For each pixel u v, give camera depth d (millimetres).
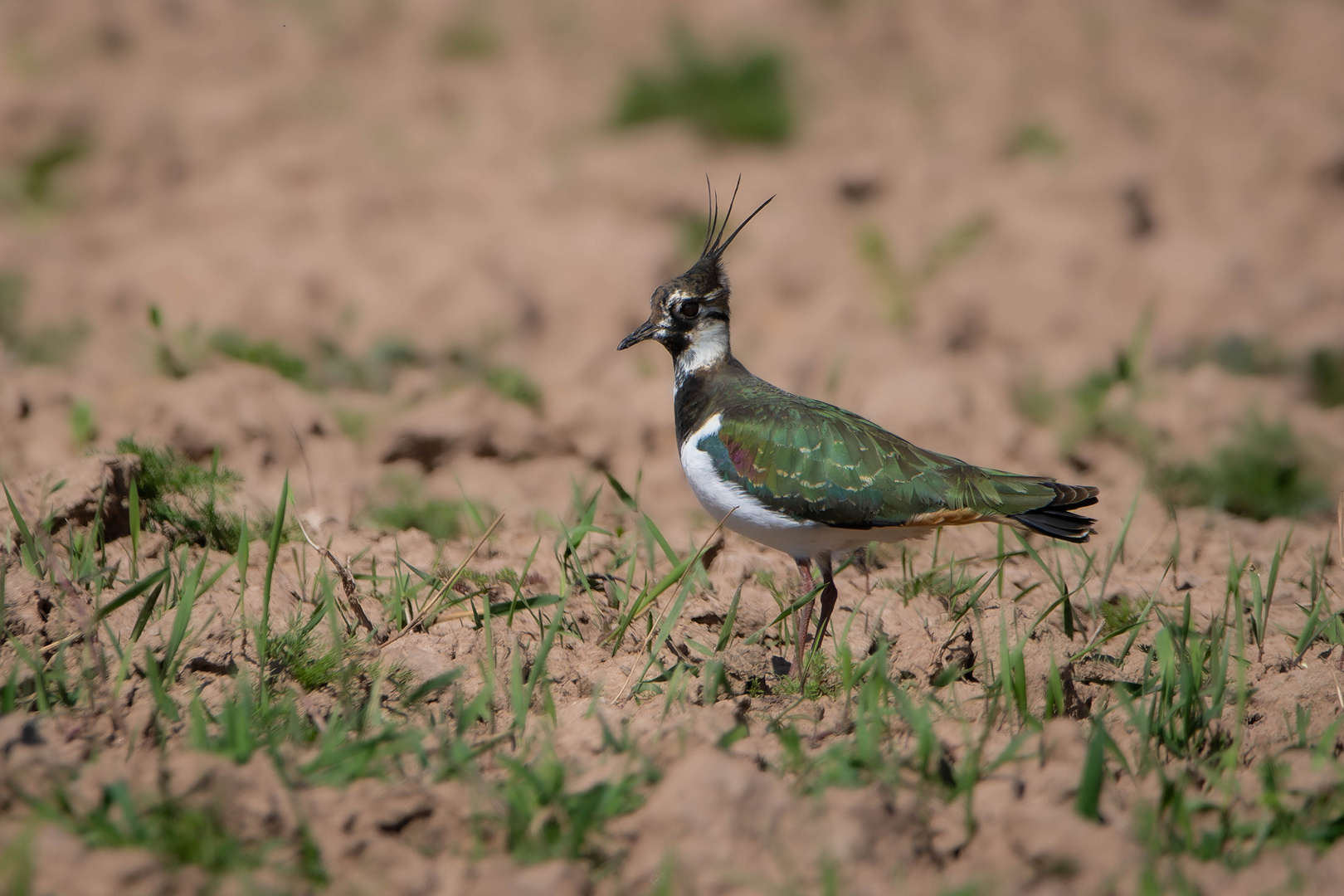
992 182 20844
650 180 21062
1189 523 12422
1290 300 18125
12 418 11664
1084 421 14508
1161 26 27703
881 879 5840
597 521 11758
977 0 27625
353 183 20641
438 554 10328
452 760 6613
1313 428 14328
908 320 17438
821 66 25656
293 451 12422
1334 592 10758
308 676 7891
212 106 22438
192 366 13930
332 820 6043
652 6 27938
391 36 26609
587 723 7309
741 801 5973
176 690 7566
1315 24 28562
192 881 5453
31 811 5973
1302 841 6363
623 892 5758
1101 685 8391
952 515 8742
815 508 8891
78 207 19609
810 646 9344
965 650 8492
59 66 23625
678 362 10023
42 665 7641
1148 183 21484
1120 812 6418
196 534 10070
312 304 16969
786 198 20844
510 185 21000
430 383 14680
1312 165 22047
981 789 6645
